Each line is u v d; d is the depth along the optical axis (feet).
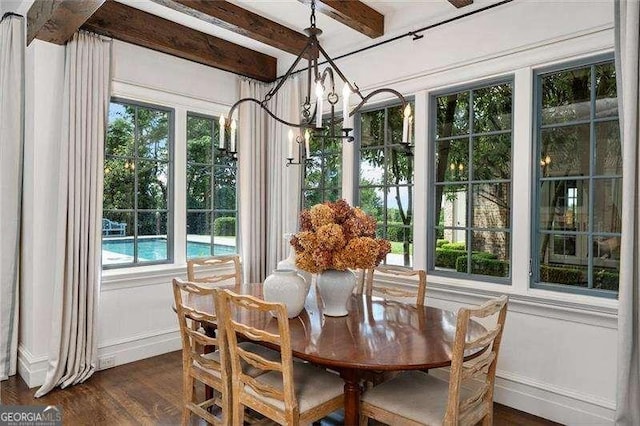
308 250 7.18
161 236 12.66
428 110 10.69
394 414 6.00
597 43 7.98
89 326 10.32
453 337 6.40
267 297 7.40
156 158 12.50
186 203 13.05
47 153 10.04
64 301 9.96
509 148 9.44
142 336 11.86
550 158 8.91
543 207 9.01
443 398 6.12
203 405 7.90
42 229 9.99
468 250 10.11
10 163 10.36
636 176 6.80
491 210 9.73
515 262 9.11
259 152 14.26
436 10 10.37
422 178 10.73
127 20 10.87
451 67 10.10
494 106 9.70
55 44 10.14
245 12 10.97
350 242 7.02
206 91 13.29
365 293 9.88
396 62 11.19
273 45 11.95
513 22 9.10
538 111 9.00
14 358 10.44
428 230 10.76
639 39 6.75
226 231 14.19
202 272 13.23
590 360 8.09
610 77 8.12
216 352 8.09
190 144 13.28
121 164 11.75
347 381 6.02
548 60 8.63
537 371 8.78
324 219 7.16
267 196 14.43
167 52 12.10
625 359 6.76
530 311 8.87
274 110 14.16
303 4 10.29
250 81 14.11
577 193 8.54
